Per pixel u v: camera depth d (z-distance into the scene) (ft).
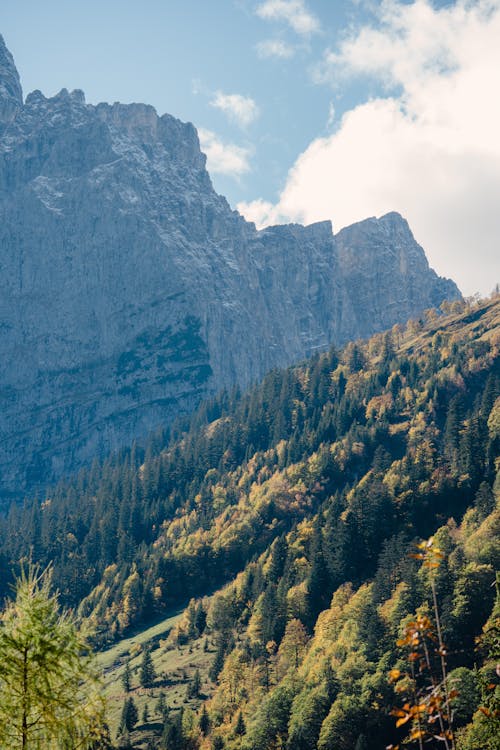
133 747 567.59
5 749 77.56
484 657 455.63
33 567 86.07
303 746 495.00
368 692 479.00
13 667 79.56
